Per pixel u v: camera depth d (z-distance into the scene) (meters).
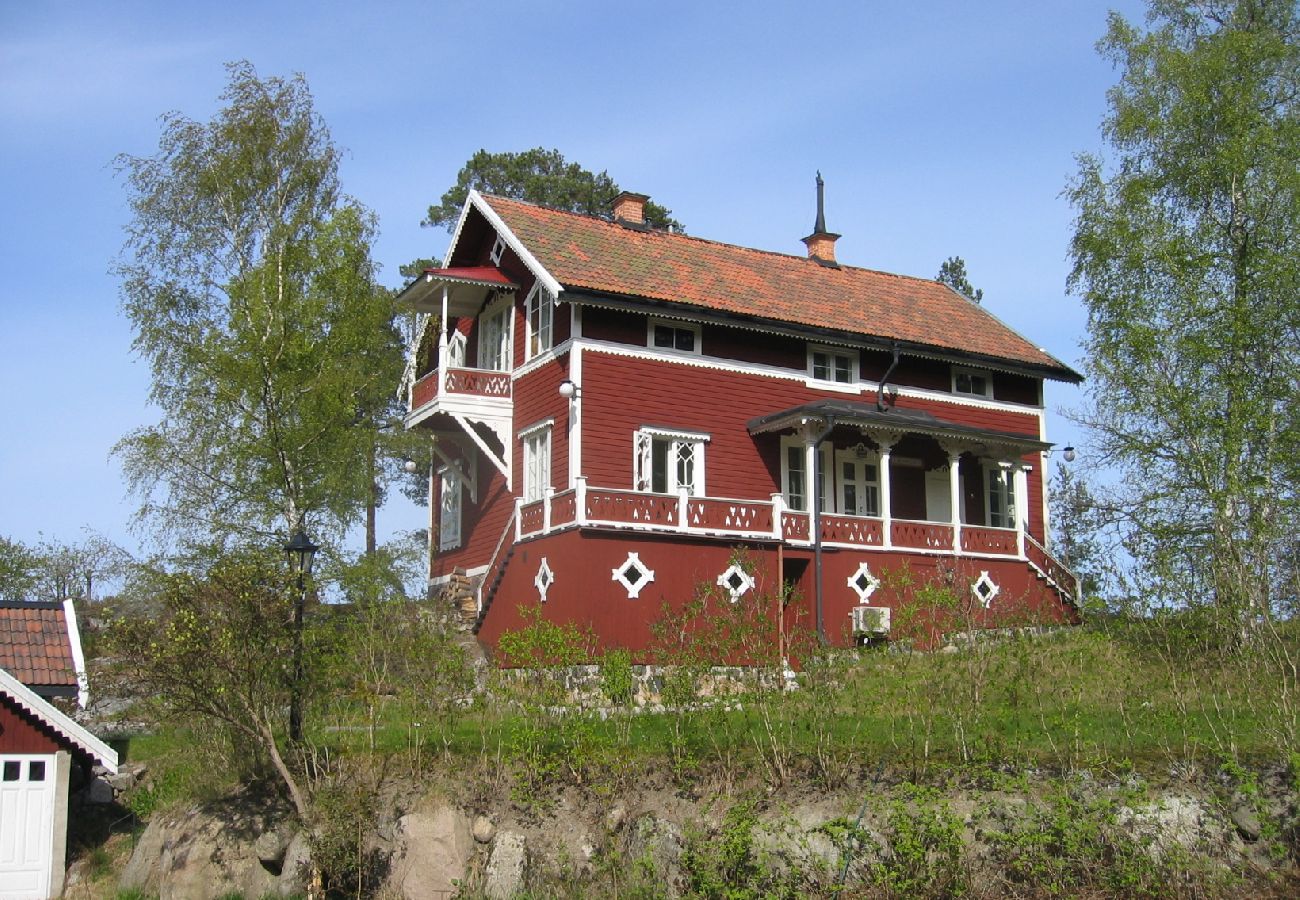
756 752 16.06
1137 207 25.42
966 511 30.69
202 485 25.69
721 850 14.14
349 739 18.39
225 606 17.02
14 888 18.52
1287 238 24.36
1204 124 25.80
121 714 22.77
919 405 29.94
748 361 27.72
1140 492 24.31
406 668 18.44
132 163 26.41
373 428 29.09
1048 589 28.77
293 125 27.06
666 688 16.84
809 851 14.10
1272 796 13.91
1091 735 15.51
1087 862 13.27
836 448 28.95
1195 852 13.45
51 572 33.62
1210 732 15.48
